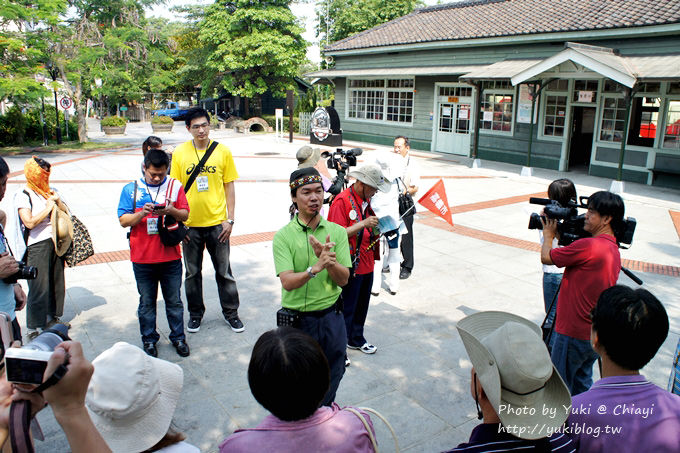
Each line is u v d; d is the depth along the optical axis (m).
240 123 30.81
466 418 3.91
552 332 3.73
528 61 16.28
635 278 3.60
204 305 5.63
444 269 7.23
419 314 5.75
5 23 19.11
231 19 31.33
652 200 11.86
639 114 14.02
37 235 4.84
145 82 25.84
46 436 3.61
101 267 7.00
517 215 10.37
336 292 3.41
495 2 20.42
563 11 16.70
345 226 4.36
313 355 1.73
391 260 6.18
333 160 5.53
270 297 6.14
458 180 14.42
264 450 1.71
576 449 2.05
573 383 3.49
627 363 2.09
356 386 4.31
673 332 5.30
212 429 3.71
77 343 1.39
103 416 1.66
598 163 15.03
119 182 13.41
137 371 1.68
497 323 2.23
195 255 5.04
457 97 19.44
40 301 4.90
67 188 12.45
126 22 24.61
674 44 13.23
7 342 1.99
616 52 14.12
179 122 44.03
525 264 7.48
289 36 32.06
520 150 17.39
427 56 20.23
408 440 3.63
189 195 4.89
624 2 15.23
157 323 5.41
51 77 22.81
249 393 4.17
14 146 22.64
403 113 21.94
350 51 23.30
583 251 3.24
